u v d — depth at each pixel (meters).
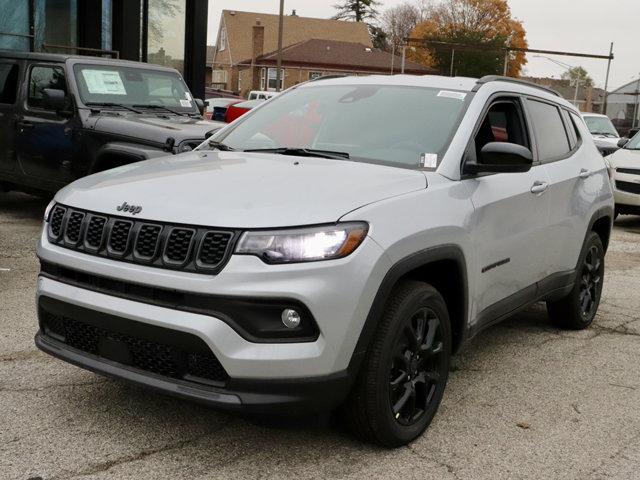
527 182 4.57
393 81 4.67
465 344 4.04
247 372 2.99
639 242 10.83
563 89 69.19
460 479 3.32
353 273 3.10
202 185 3.44
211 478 3.20
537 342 5.50
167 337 3.07
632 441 3.82
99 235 3.35
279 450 3.48
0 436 3.48
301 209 3.14
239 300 2.97
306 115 4.55
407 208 3.45
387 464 3.41
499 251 4.24
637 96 43.22
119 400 3.95
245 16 72.88
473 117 4.21
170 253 3.12
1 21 14.56
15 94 8.79
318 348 3.05
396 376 3.51
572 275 5.39
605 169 5.93
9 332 4.98
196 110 9.30
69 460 3.29
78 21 15.81
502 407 4.19
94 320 3.28
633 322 6.22
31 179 8.64
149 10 16.53
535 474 3.41
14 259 7.03
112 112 8.24
